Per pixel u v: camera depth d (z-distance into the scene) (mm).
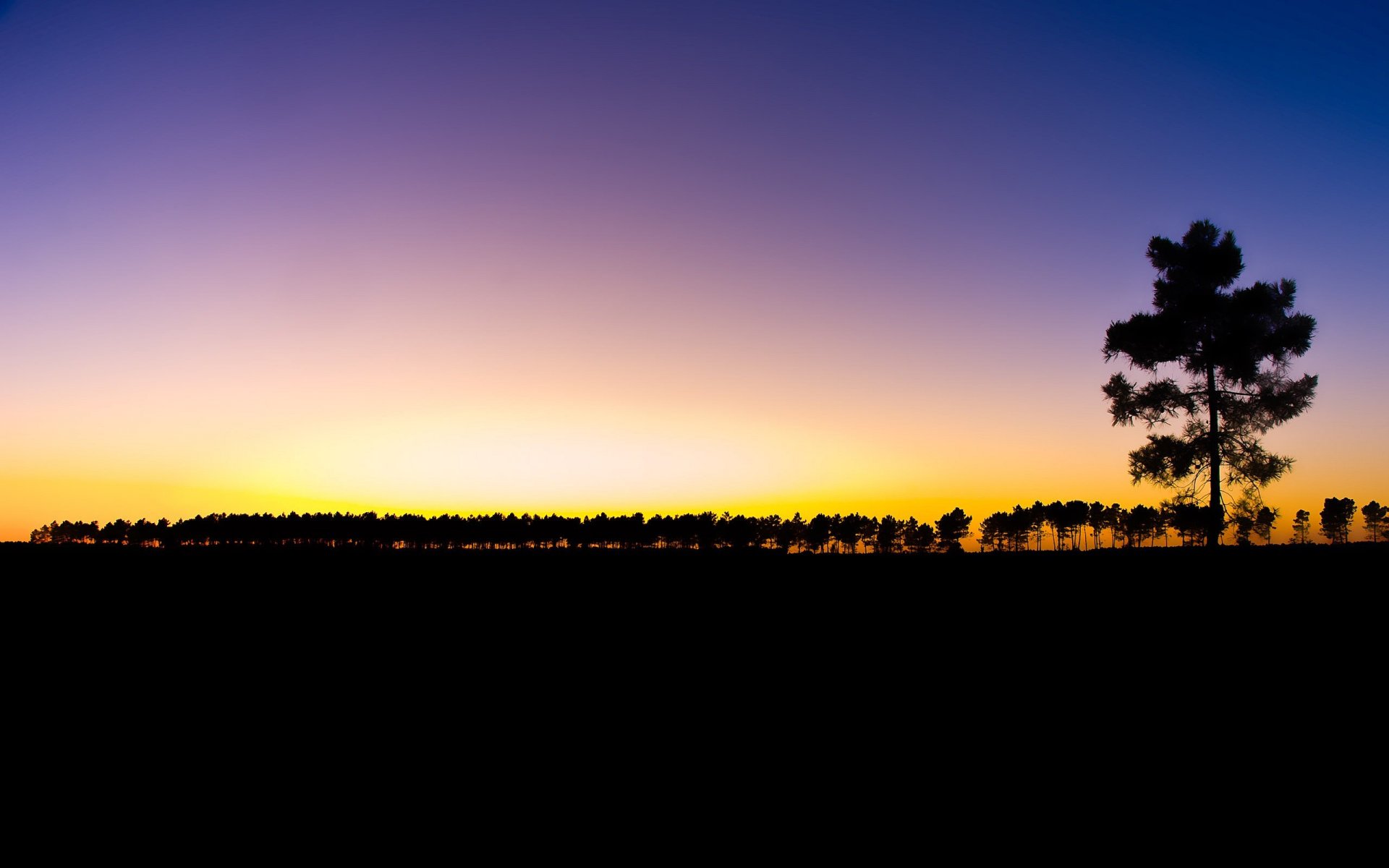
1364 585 14375
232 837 5910
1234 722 8211
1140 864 5426
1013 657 11172
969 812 6305
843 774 7133
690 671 10867
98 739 8156
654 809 6414
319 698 9602
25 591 17625
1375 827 5887
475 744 7992
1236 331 24719
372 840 5871
